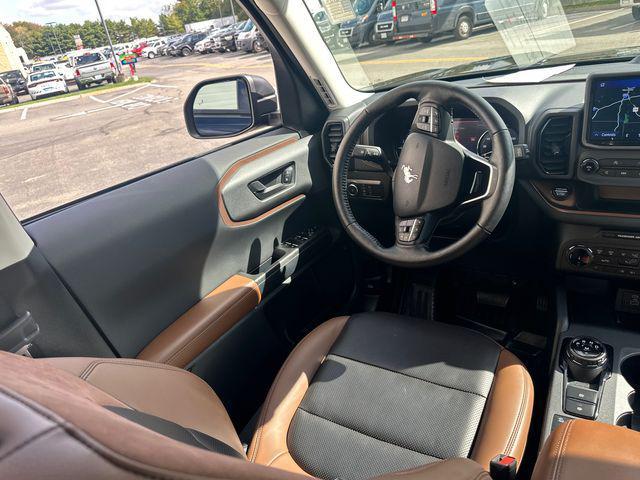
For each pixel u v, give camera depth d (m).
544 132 1.39
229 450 0.75
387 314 1.41
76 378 0.49
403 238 1.33
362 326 1.36
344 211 1.40
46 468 0.25
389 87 1.87
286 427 1.13
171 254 1.30
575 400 1.19
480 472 0.72
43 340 1.01
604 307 1.46
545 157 1.41
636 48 1.53
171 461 0.28
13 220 1.00
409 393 1.15
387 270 1.97
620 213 1.36
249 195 1.54
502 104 1.48
